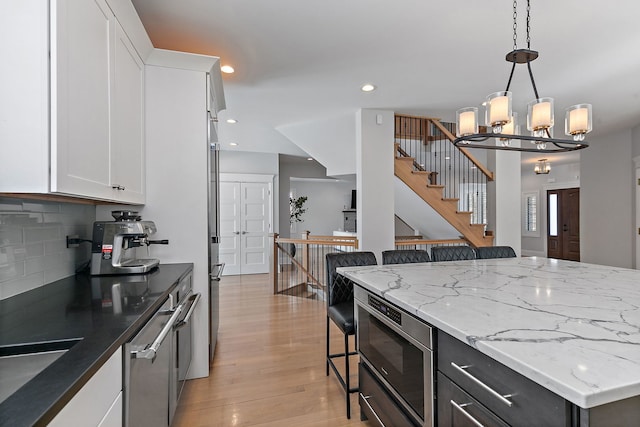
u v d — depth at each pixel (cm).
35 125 106
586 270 203
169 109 226
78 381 72
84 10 128
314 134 477
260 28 230
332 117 442
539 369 73
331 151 486
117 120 164
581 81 324
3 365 90
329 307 232
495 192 458
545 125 204
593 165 588
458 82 327
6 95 104
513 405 84
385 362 154
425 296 138
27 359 92
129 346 106
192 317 232
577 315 111
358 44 253
